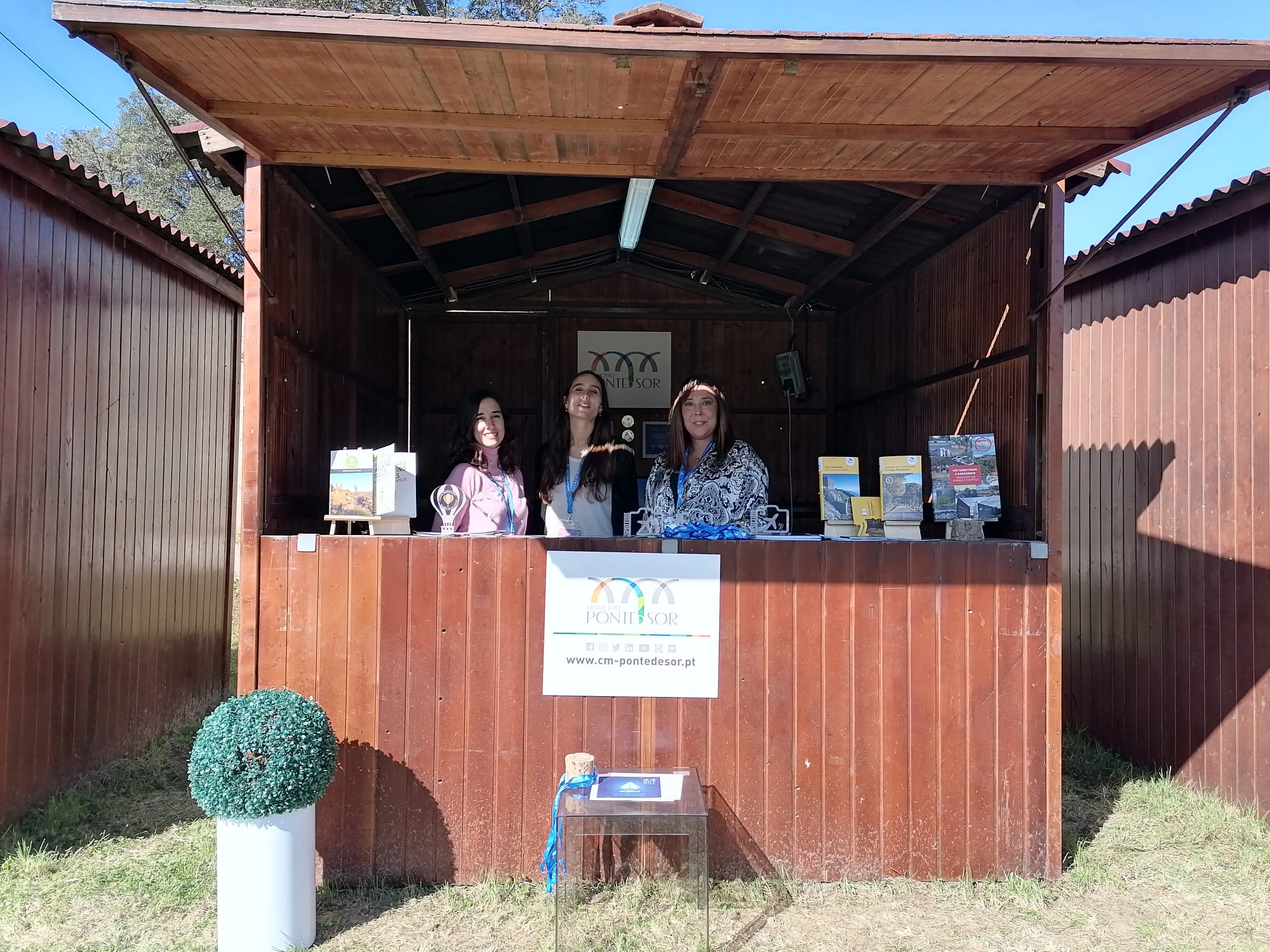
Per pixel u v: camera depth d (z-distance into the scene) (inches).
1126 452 219.0
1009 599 150.0
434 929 132.5
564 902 137.3
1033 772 149.6
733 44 108.8
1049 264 153.0
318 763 128.0
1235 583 182.2
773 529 161.8
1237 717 181.6
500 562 146.6
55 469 178.2
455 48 109.7
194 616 247.0
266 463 150.2
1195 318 195.2
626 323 309.7
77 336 185.9
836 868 147.7
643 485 246.1
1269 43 109.8
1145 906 142.9
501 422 168.1
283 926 125.2
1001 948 129.3
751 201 203.2
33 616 171.6
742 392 310.3
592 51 109.6
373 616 145.6
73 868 152.4
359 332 227.9
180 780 196.5
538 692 146.4
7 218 162.4
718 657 147.6
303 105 128.3
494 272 275.0
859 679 148.3
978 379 180.9
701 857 135.0
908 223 195.5
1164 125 131.6
